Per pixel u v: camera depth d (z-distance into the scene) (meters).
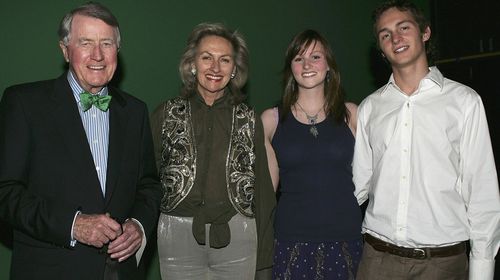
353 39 4.26
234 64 2.44
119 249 1.86
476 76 4.09
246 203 2.36
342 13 4.18
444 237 2.18
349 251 2.45
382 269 2.31
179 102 2.42
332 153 2.47
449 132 2.19
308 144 2.49
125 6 3.15
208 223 2.33
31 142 1.83
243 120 2.41
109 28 1.92
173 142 2.34
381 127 2.33
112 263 1.91
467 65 4.16
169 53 3.34
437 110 2.22
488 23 4.06
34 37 2.90
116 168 1.95
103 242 1.78
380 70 4.42
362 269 2.40
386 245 2.30
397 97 2.33
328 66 2.55
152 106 3.30
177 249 2.34
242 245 2.36
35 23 2.89
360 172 2.48
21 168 1.79
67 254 1.84
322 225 2.44
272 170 2.57
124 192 1.97
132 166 2.02
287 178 2.52
